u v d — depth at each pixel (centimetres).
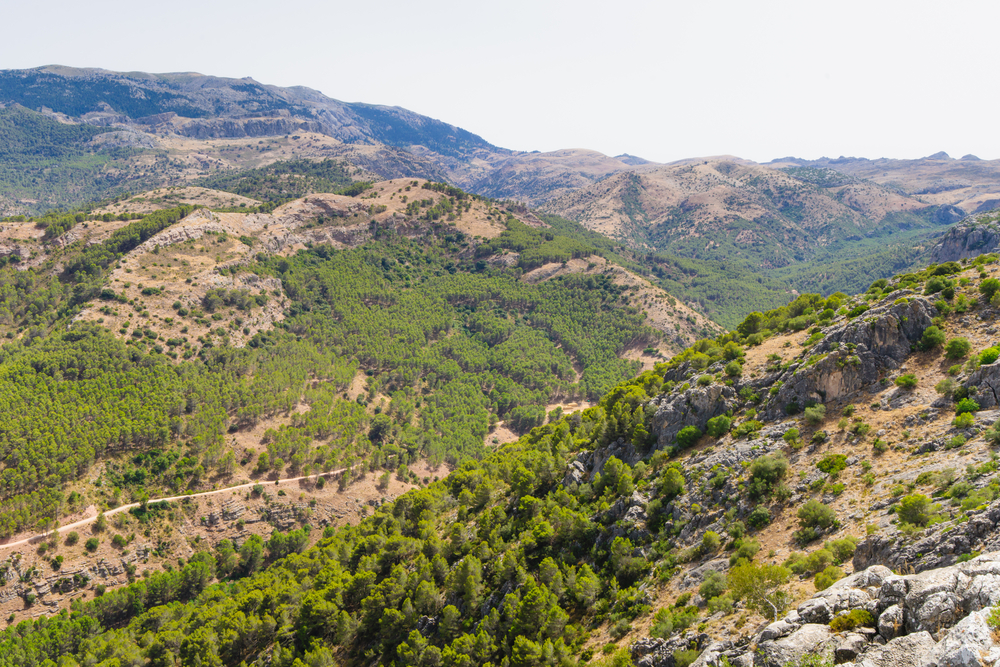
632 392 11700
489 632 8212
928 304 8406
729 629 5378
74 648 14175
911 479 6234
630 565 7769
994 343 7462
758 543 6744
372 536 12912
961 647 3105
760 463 7594
